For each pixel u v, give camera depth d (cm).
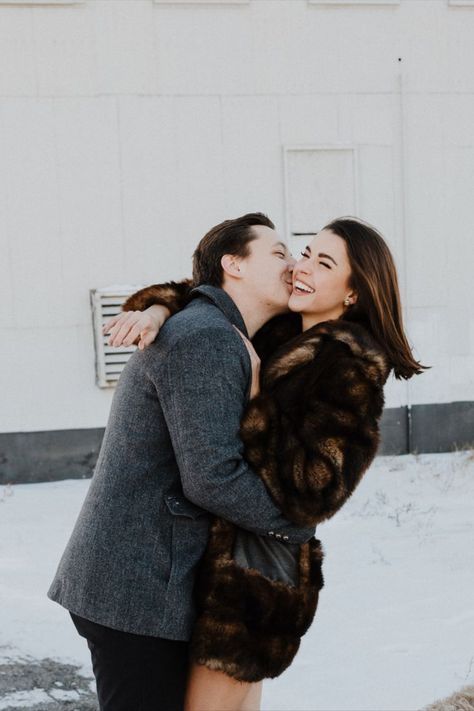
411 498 741
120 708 229
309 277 250
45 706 367
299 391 227
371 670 410
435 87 892
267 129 867
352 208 888
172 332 229
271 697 382
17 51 826
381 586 528
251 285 254
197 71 853
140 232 852
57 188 837
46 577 544
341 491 222
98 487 236
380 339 251
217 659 225
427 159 895
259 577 229
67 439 842
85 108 838
